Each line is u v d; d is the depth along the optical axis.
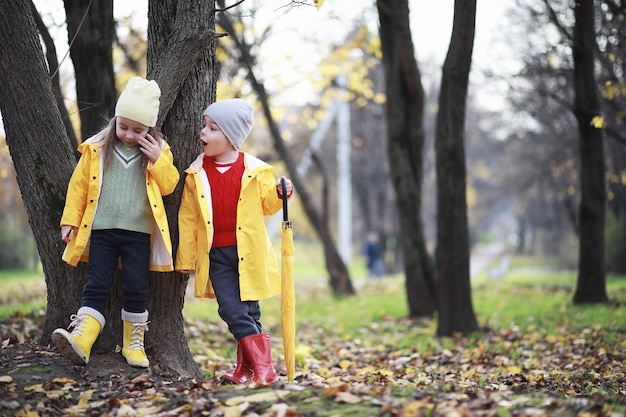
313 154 16.50
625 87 10.48
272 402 3.66
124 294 4.44
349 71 15.45
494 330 8.92
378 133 31.81
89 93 7.87
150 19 4.88
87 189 4.38
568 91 16.33
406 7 10.90
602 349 6.91
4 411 3.74
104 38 7.89
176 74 4.64
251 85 14.20
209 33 4.60
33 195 4.77
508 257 53.50
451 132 8.87
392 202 35.16
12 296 11.62
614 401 3.67
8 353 4.62
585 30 10.18
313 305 13.62
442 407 3.38
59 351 4.65
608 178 14.67
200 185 4.56
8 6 4.53
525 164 31.00
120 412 3.68
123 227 4.34
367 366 6.85
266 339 4.53
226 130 4.58
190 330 8.33
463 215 8.97
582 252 10.81
